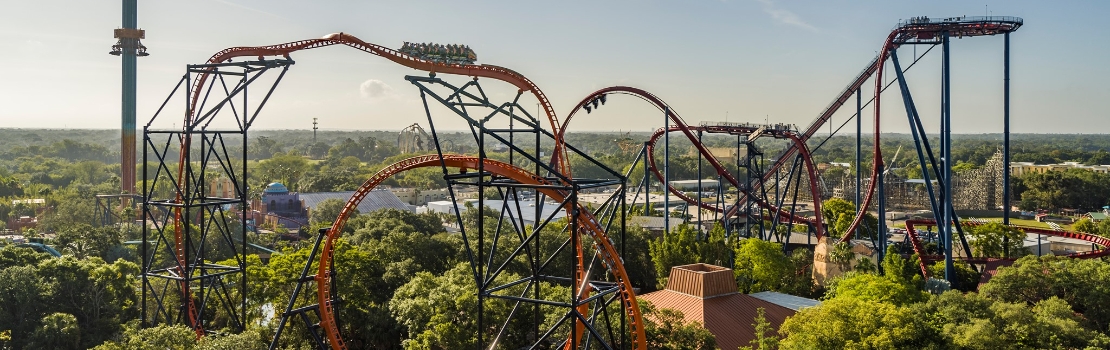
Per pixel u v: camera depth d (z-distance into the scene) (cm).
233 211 17538
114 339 6153
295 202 18538
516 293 6369
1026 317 5306
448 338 5712
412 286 6556
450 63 5634
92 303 6644
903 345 5166
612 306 5891
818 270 8400
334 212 16700
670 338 5491
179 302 7275
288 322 6588
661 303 6950
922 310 5631
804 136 10719
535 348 5462
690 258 8706
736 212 11262
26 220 16675
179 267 6612
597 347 5388
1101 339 5131
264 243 13550
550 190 5169
